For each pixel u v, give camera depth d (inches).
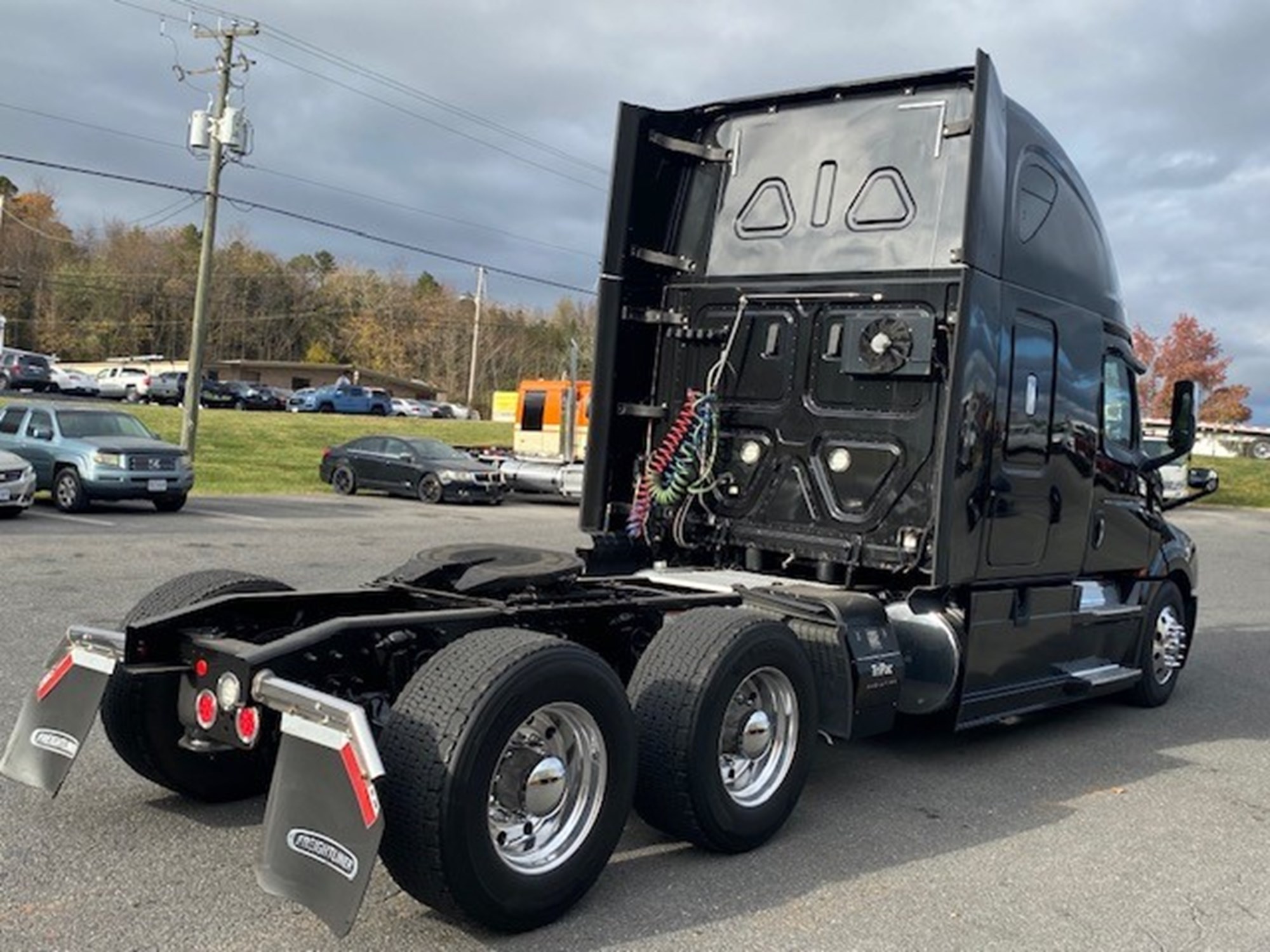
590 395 258.2
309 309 4234.7
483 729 136.5
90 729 161.0
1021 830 199.0
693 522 256.5
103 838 168.9
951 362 217.6
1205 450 2245.3
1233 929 159.5
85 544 519.2
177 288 3991.1
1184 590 327.3
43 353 3698.3
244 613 173.8
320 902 127.6
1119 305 286.4
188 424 1036.5
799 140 249.6
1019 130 238.8
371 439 987.9
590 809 152.4
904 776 230.8
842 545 233.3
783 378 246.8
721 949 143.4
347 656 162.4
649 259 260.8
